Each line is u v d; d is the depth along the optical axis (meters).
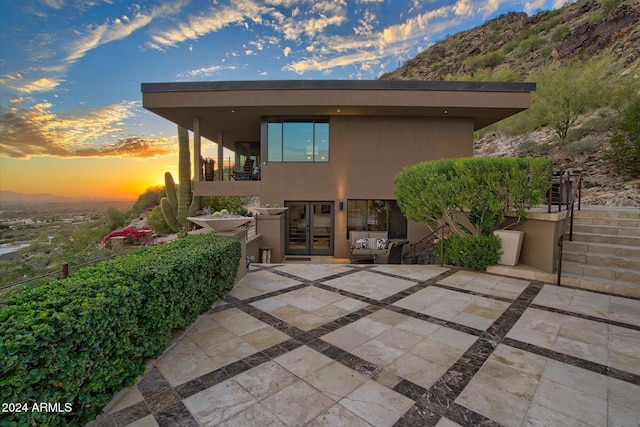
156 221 17.23
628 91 13.62
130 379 2.38
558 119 15.67
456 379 2.54
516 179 5.61
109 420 2.06
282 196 11.49
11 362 1.42
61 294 2.11
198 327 3.62
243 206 18.28
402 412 2.14
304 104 10.04
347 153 11.44
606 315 3.89
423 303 4.41
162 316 2.80
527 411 2.14
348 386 2.45
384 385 2.46
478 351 3.01
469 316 3.91
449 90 10.07
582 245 5.82
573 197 6.14
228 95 10.07
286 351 3.04
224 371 2.68
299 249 11.62
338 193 11.45
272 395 2.34
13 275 7.05
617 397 2.29
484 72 25.55
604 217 6.44
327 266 6.86
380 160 11.45
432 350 3.04
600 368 2.69
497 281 5.50
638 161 11.71
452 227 6.83
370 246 10.46
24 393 1.52
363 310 4.15
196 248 4.04
